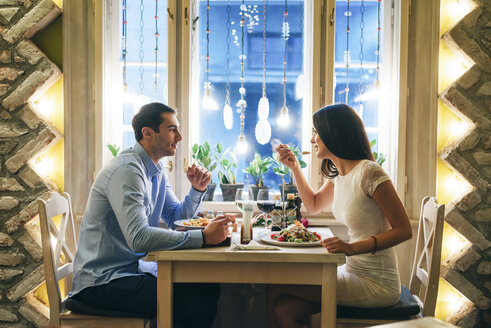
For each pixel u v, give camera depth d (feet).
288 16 8.33
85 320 5.25
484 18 7.36
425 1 7.65
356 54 8.29
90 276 5.30
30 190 7.41
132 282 5.23
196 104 8.23
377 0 8.19
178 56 7.95
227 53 8.41
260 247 4.89
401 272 7.80
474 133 7.30
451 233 7.72
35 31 7.50
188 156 7.93
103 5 7.73
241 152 8.20
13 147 7.37
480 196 7.36
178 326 5.32
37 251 7.35
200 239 4.89
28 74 7.38
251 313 7.38
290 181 7.97
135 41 8.23
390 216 5.08
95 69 7.72
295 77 8.38
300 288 5.34
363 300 5.23
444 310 7.75
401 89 7.73
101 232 5.40
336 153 5.52
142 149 5.85
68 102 7.60
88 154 7.80
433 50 7.63
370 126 8.32
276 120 8.42
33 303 7.43
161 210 6.54
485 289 7.41
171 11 7.85
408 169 7.84
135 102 8.25
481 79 7.36
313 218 7.91
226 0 8.36
